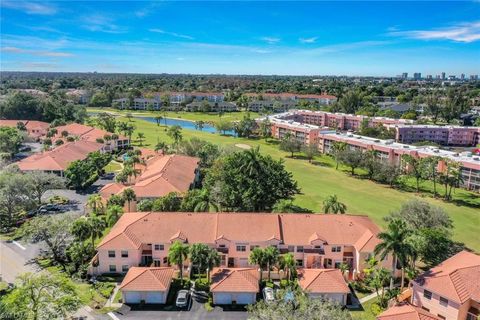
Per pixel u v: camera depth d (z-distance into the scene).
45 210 92.88
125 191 88.38
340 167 150.88
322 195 113.12
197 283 63.25
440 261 66.56
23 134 167.25
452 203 110.62
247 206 83.38
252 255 60.75
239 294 58.12
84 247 67.81
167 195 86.31
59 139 160.50
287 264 60.41
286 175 91.62
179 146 145.50
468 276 53.81
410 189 124.00
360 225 71.38
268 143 195.25
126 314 55.31
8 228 83.31
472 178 124.75
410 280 59.41
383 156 150.38
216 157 130.38
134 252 66.56
